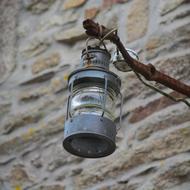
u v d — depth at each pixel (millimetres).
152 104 5457
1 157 6305
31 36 6699
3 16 6949
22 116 6363
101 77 3721
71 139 3660
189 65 5418
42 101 6312
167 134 5250
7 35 6844
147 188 5172
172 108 5320
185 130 5172
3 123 6449
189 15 5609
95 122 3611
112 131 3648
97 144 3713
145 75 3895
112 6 6180
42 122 6215
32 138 6195
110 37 3672
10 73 6664
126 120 5566
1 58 6773
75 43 6359
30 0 6844
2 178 6203
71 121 3648
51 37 6539
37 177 6000
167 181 5090
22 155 6195
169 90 5418
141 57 5715
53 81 6324
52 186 5859
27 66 6586
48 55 6480
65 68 6297
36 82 6441
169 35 5637
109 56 3830
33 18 6777
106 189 5441
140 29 5871
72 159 5824
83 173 5676
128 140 5473
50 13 6664
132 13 5996
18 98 6484
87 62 3785
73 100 3734
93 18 6270
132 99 5609
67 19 6484
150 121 5395
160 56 5605
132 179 5312
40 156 6070
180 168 5062
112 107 3762
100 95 3707
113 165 5480
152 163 5242
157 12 5812
